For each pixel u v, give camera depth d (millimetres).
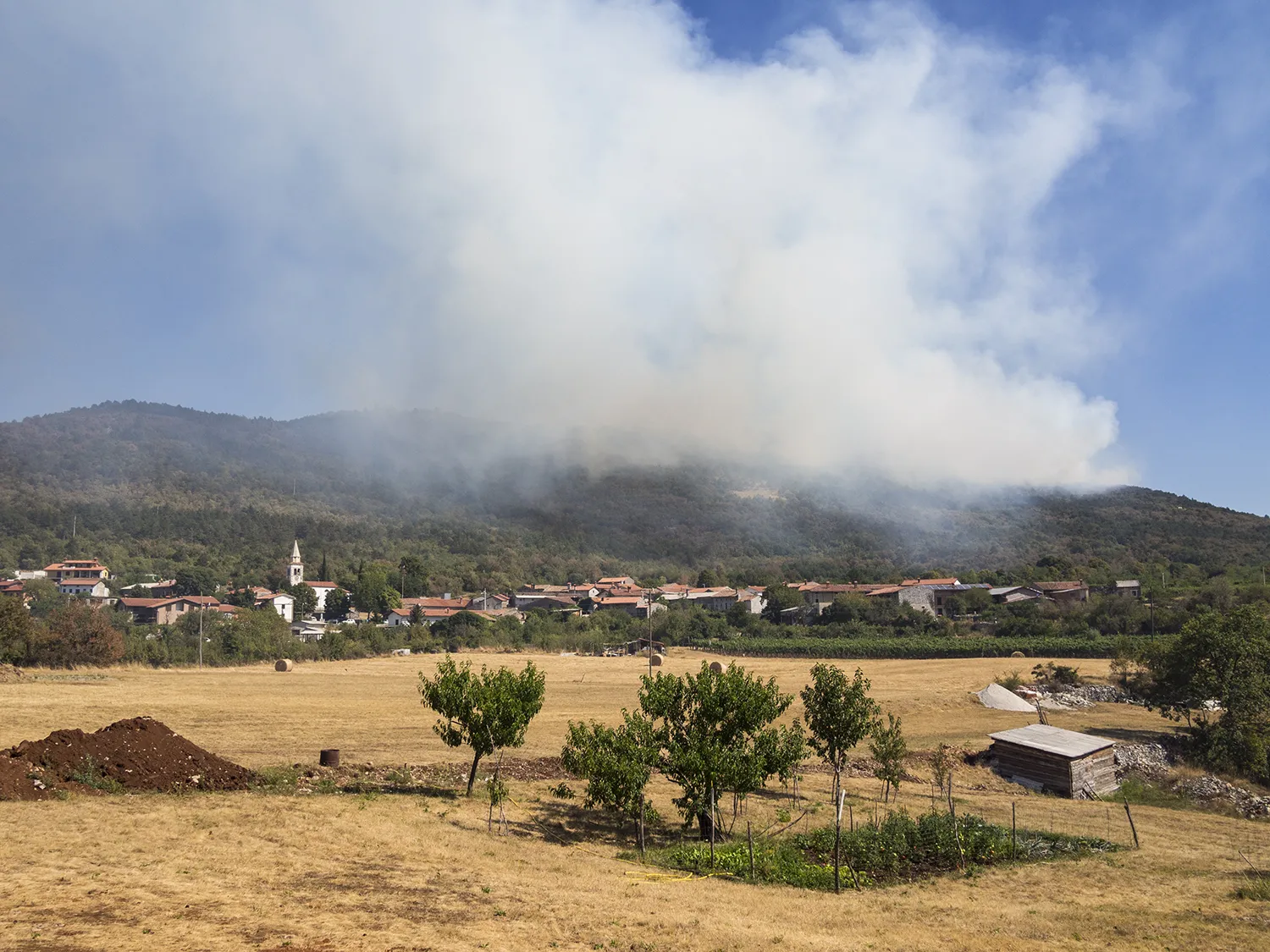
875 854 28453
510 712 33812
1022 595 133250
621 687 77625
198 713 51312
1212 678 54688
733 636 124438
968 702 69688
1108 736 58500
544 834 30156
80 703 51719
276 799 29344
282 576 179000
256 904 18109
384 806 30141
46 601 126438
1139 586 135125
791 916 21078
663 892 22953
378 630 118562
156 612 136250
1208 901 23766
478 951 16281
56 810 25156
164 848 22234
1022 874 27562
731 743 33375
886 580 181875
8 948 14445
